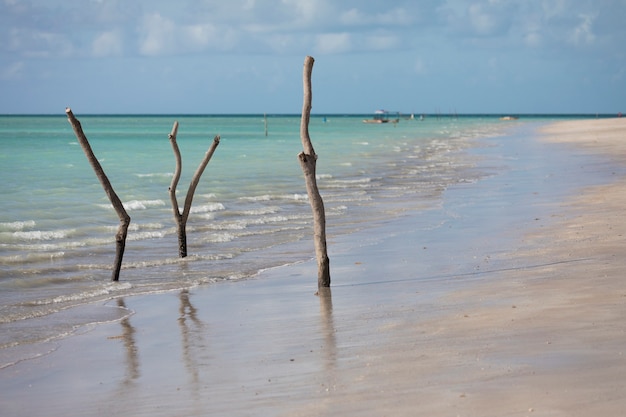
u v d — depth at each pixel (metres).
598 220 15.95
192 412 5.99
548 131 81.38
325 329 8.52
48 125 136.00
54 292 11.79
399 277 11.58
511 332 7.52
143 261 14.24
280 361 7.29
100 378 7.23
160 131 104.75
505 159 40.12
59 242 16.28
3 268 13.58
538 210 18.52
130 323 9.63
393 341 7.64
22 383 7.20
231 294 11.20
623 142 51.88
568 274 10.51
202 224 18.97
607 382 5.75
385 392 5.99
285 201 23.86
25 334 9.16
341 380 6.45
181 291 11.62
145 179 30.36
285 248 15.45
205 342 8.38
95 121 199.38
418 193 25.03
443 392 5.84
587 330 7.36
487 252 13.12
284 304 10.20
